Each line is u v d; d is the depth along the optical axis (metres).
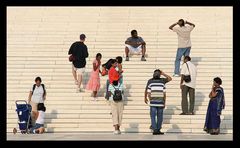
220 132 41.03
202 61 50.69
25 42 54.50
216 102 39.62
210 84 47.06
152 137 37.09
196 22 57.75
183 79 42.28
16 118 43.53
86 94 45.78
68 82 47.88
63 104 44.78
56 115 43.25
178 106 44.16
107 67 44.94
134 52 50.97
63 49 53.50
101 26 57.62
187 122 41.72
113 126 42.19
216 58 51.03
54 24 58.00
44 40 55.06
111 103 39.59
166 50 52.62
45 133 41.03
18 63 50.97
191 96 42.31
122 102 39.81
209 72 48.81
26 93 46.84
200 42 53.66
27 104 41.06
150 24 57.81
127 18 58.91
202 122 41.66
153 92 39.12
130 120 42.44
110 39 55.09
